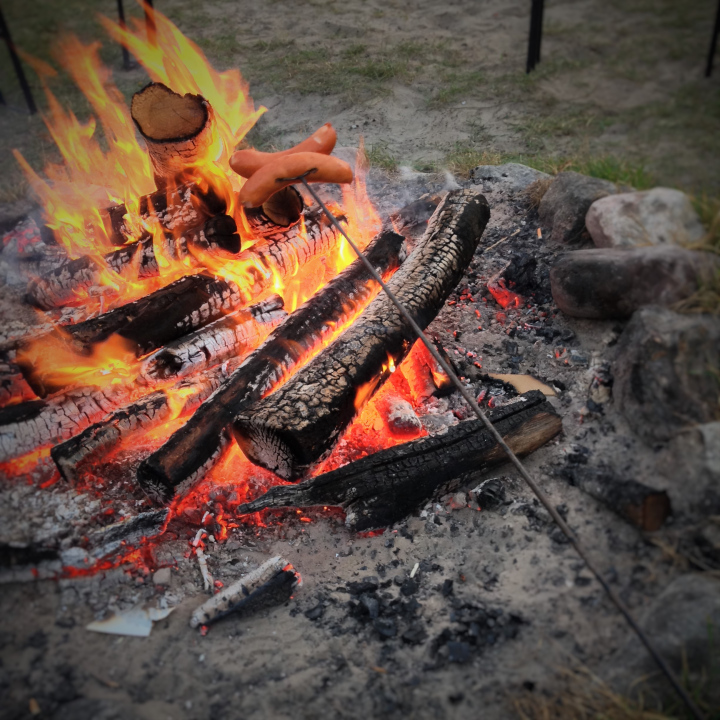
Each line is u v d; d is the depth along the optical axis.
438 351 1.30
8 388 1.17
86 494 1.11
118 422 1.14
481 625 0.99
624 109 2.06
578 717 0.90
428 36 2.58
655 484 1.04
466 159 1.84
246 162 1.29
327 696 0.95
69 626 1.01
